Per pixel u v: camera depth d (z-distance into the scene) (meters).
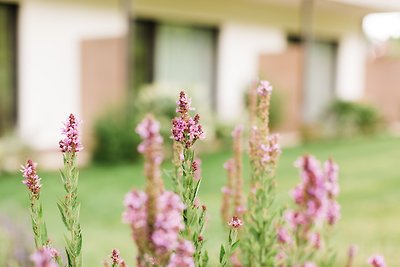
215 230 5.67
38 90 11.05
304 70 14.83
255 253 2.86
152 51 13.66
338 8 17.20
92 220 6.74
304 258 2.79
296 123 15.03
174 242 1.55
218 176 9.66
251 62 15.77
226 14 14.99
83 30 11.68
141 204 1.55
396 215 7.00
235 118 13.87
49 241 2.23
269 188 2.84
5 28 10.66
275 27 16.45
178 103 2.12
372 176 10.02
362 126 17.39
